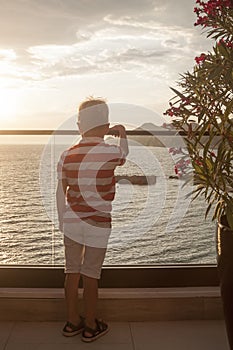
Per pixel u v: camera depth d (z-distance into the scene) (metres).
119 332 2.70
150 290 2.84
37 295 2.79
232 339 2.29
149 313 2.81
